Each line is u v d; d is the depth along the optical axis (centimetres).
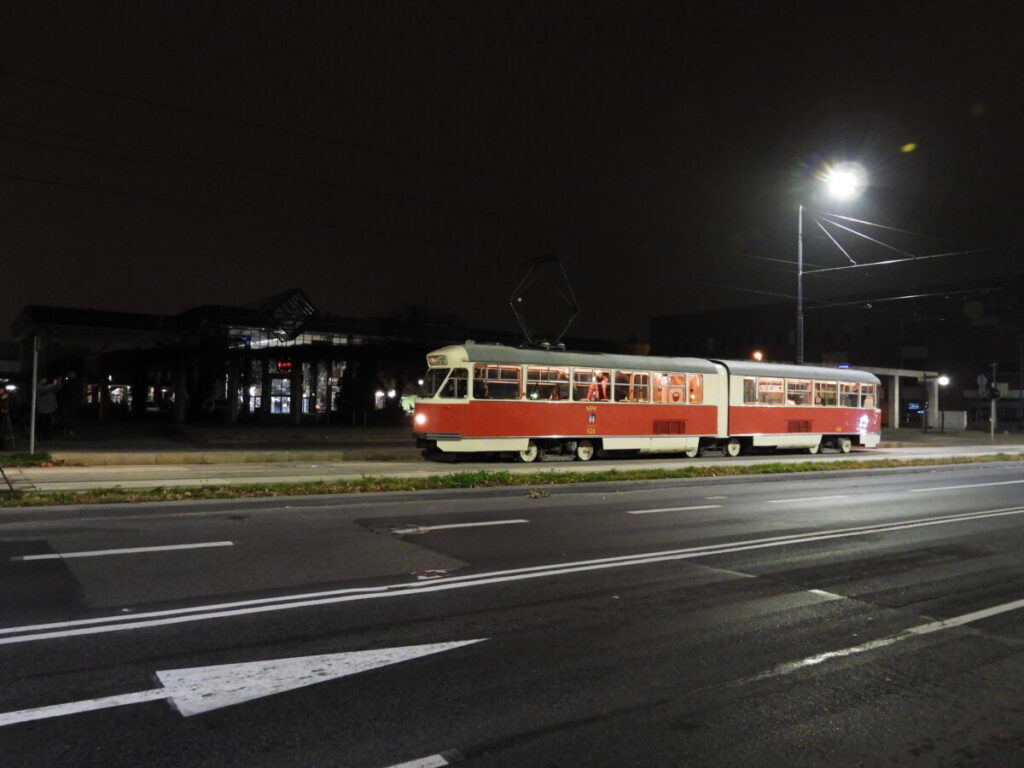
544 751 402
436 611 659
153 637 572
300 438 2953
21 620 607
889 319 7506
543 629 614
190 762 381
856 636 612
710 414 2594
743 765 392
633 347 5641
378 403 4128
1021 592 765
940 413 5850
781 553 949
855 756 404
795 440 2839
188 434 2841
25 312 4822
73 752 389
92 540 941
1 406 2109
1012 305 6706
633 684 499
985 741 425
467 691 481
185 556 855
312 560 848
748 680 511
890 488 1806
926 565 893
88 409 4703
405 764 384
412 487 1467
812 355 8131
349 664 524
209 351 3888
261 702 457
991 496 1645
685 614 666
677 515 1261
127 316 4919
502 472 1698
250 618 625
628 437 2406
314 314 4622
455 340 4691
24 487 1356
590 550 942
